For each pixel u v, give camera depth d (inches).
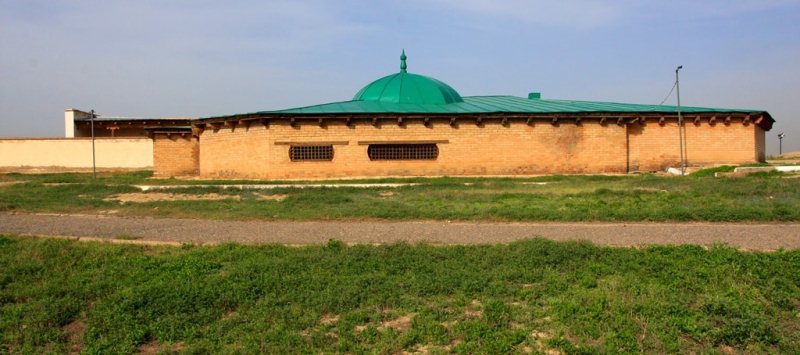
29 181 1127.0
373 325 266.4
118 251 407.2
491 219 525.7
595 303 279.0
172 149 1161.4
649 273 331.0
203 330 264.2
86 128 1800.0
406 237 450.3
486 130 995.3
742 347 246.2
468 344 238.7
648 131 1037.2
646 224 496.1
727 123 1041.5
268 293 305.1
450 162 992.9
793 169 896.9
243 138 1009.5
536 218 521.3
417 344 245.6
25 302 310.2
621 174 1011.9
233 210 600.7
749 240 418.9
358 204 628.7
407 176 989.2
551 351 237.6
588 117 1007.6
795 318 276.4
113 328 266.2
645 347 241.9
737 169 914.1
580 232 461.4
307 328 264.1
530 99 1234.0
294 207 610.5
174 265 360.8
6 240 452.1
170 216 578.9
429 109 1050.7
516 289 305.9
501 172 997.2
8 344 255.3
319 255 374.3
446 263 353.1
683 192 668.1
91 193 800.3
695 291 303.7
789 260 348.5
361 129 983.0
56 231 502.9
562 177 939.3
